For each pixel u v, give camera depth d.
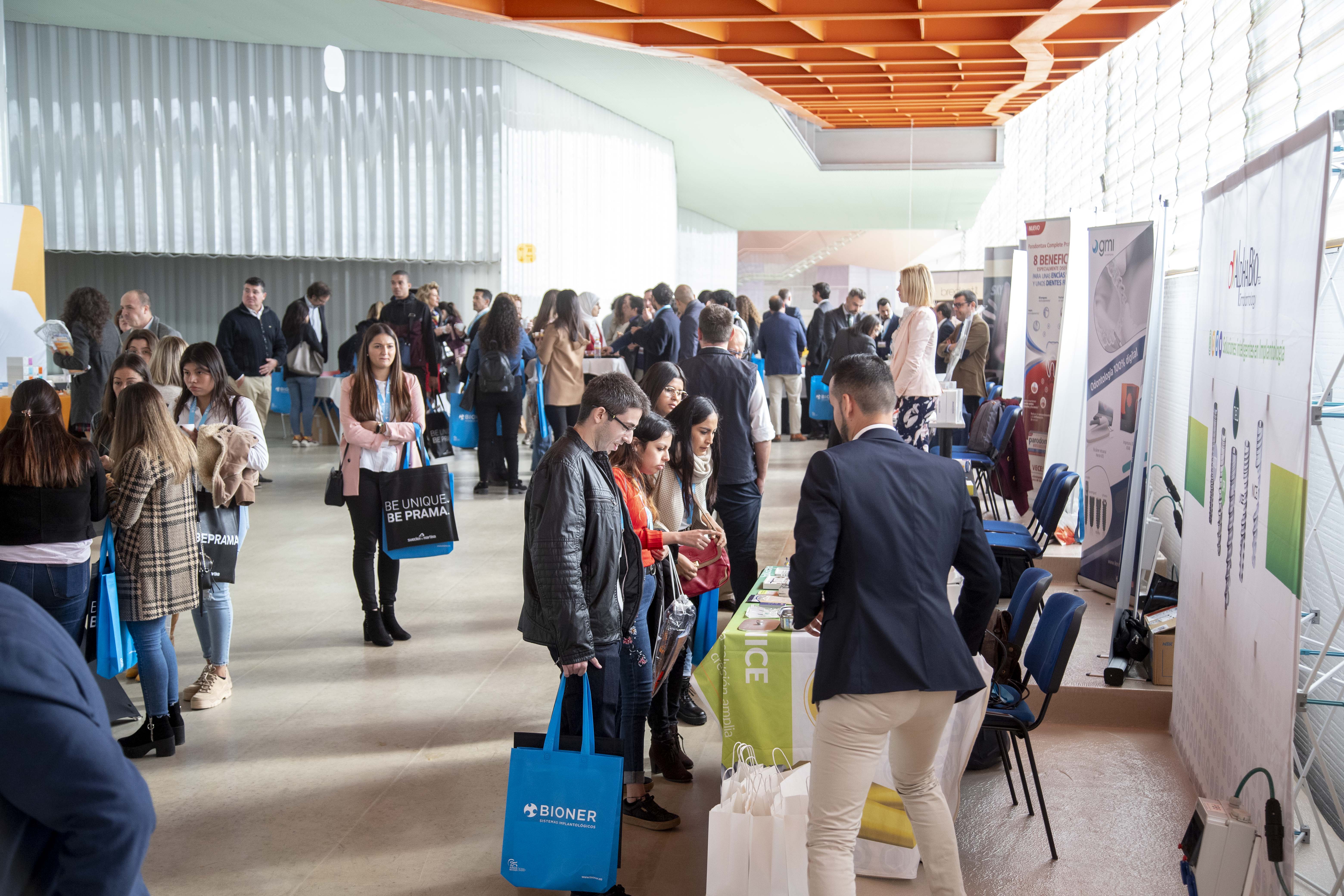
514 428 9.09
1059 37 7.33
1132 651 4.46
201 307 13.90
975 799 3.57
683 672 3.67
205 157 12.51
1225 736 3.20
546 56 12.35
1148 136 7.07
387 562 5.14
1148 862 3.13
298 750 3.90
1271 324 2.80
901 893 2.93
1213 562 3.44
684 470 3.89
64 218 12.29
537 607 2.96
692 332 9.12
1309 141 2.51
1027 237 6.96
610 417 2.93
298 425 11.66
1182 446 5.89
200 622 4.39
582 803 2.74
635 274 16.12
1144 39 7.24
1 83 8.72
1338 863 3.12
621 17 6.72
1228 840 2.58
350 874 3.01
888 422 2.66
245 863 3.07
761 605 3.55
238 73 12.45
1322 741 3.54
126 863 1.26
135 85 12.25
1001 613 3.72
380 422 5.00
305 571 6.53
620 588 3.08
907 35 7.62
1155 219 6.66
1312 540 3.74
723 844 2.67
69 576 3.55
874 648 2.40
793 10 6.68
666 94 13.70
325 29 11.62
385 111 12.73
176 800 3.48
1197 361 3.84
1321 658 2.64
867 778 2.46
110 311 6.85
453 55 12.59
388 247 12.93
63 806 1.22
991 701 3.28
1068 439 6.62
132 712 4.16
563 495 2.86
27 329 6.79
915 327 6.71
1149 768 3.83
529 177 13.33
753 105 13.74
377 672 4.75
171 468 3.75
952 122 13.26
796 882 2.64
